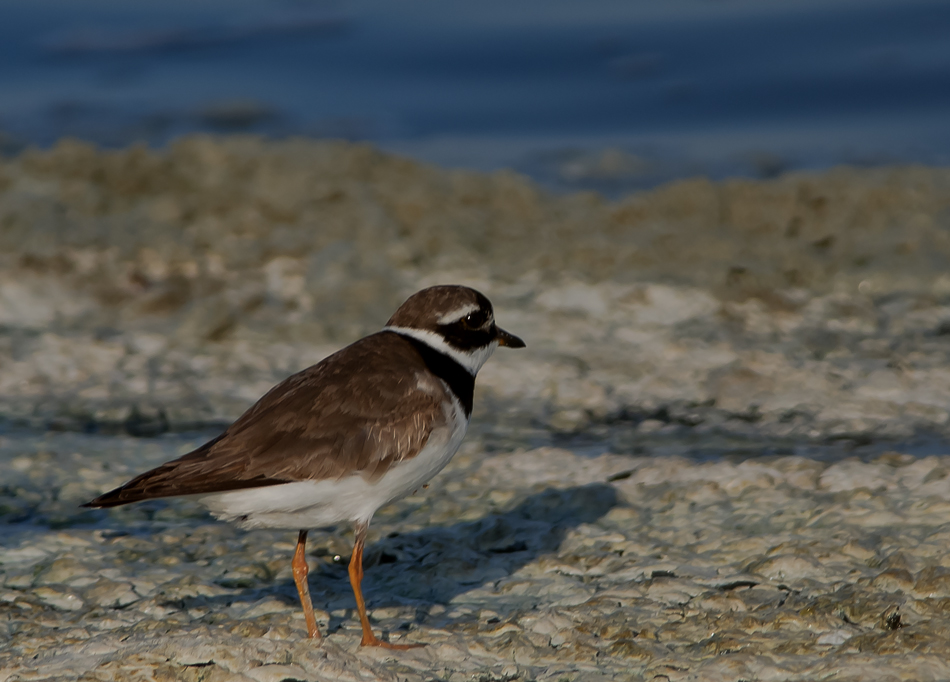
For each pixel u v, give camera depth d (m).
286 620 6.95
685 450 9.86
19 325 13.09
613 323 13.08
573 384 11.45
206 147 18.36
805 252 14.45
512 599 7.39
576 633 6.74
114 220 16.08
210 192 16.95
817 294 13.80
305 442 6.34
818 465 8.99
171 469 6.20
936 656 6.14
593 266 14.46
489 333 7.28
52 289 13.81
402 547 8.21
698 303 13.39
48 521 8.59
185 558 8.03
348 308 13.50
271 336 12.85
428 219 15.90
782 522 8.16
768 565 7.38
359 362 6.80
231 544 8.23
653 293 13.62
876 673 6.02
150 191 17.23
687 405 10.95
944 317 13.02
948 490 8.30
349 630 6.94
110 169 17.45
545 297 13.73
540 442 10.20
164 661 6.26
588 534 8.16
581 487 8.94
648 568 7.58
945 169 17.45
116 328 13.18
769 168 20.52
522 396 11.38
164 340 12.77
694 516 8.40
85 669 6.30
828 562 7.40
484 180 17.45
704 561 7.66
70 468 9.52
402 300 13.77
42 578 7.64
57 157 17.77
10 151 21.89
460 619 7.12
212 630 6.64
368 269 14.51
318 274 14.38
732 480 8.83
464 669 6.41
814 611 6.74
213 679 6.14
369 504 6.53
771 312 13.22
